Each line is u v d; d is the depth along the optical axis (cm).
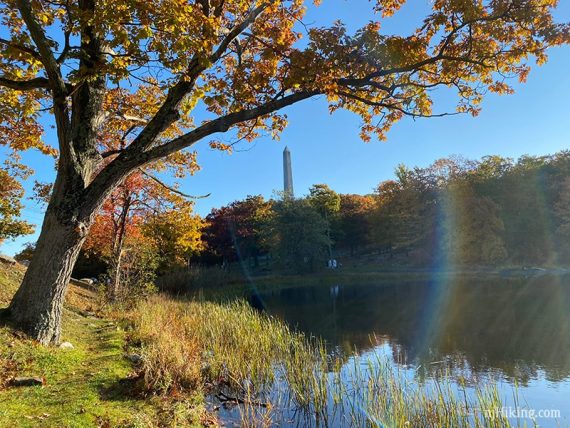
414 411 633
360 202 6094
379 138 976
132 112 1138
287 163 7569
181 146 766
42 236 727
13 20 850
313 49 725
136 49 589
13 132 977
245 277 4019
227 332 1078
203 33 679
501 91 842
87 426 454
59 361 662
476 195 4219
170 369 689
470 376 895
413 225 4484
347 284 3569
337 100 818
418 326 1512
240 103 780
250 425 593
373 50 739
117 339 888
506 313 1675
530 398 755
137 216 1875
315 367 890
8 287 1032
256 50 995
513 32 771
